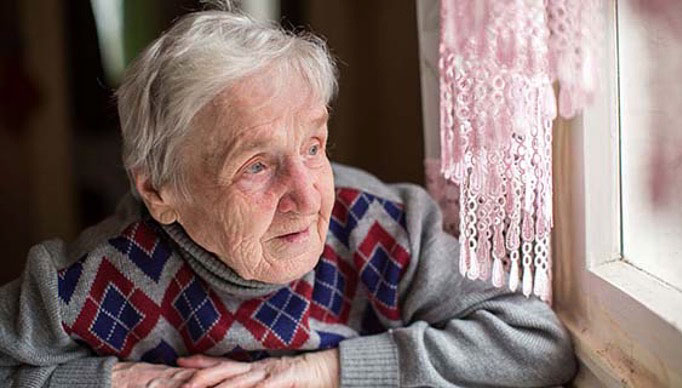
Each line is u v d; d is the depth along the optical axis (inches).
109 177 89.7
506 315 46.8
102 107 88.9
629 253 43.5
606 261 44.4
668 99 37.0
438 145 53.9
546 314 46.8
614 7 40.0
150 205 44.6
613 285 41.7
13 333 46.0
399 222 49.6
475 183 38.2
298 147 41.8
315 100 41.9
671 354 36.9
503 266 44.3
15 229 89.5
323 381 46.2
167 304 46.7
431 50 52.5
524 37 35.4
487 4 35.4
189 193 42.7
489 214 38.4
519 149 37.2
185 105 40.5
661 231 39.5
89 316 46.1
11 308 47.0
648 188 40.2
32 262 46.4
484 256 39.2
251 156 41.0
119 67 87.8
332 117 85.7
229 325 46.4
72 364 46.6
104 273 46.5
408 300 49.0
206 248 44.1
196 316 46.4
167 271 46.6
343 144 86.5
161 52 42.0
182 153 41.9
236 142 40.6
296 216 42.2
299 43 41.8
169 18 86.7
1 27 86.7
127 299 46.4
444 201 54.3
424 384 45.9
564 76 37.3
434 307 49.1
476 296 48.2
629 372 40.9
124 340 46.9
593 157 43.4
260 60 40.1
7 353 46.4
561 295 48.6
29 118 88.4
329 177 44.0
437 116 53.5
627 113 41.2
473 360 46.2
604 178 43.4
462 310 48.4
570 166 45.5
